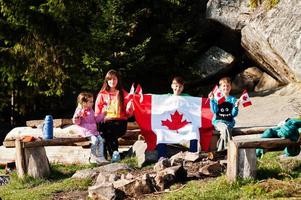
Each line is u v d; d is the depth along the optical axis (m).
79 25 18.08
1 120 20.41
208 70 19.12
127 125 11.54
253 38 17.09
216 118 10.13
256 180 7.71
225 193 7.43
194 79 19.08
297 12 15.58
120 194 7.95
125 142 11.38
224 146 9.85
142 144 10.54
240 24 18.03
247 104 10.06
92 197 7.98
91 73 17.41
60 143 10.07
